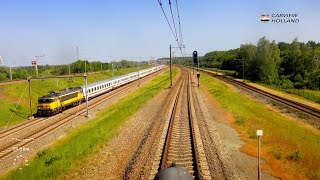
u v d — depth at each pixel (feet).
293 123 122.93
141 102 151.64
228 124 101.96
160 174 32.53
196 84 260.62
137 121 106.42
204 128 92.12
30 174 60.80
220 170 56.85
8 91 171.73
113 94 222.07
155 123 101.09
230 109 130.31
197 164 57.31
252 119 112.68
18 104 161.99
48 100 144.87
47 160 70.03
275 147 74.59
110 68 488.02
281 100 182.39
